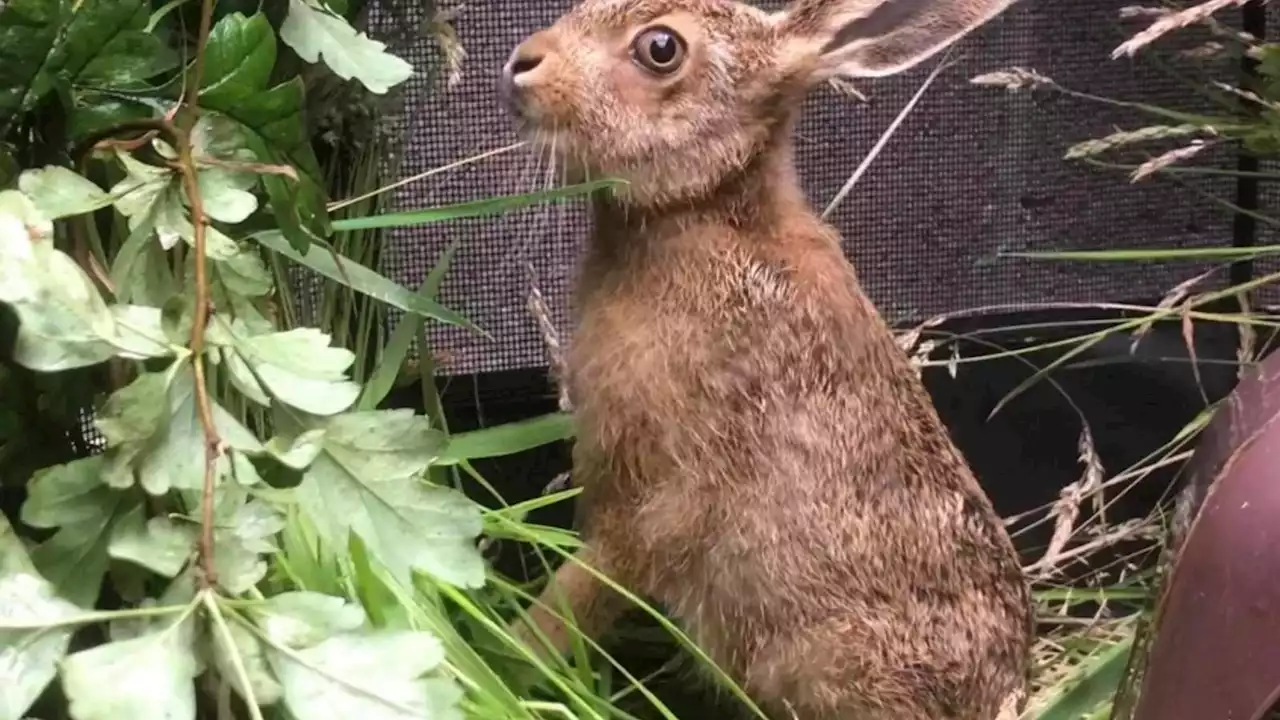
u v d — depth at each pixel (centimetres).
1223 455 100
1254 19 159
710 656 128
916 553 123
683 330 120
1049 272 176
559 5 152
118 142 77
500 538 132
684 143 119
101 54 75
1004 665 127
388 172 141
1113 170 171
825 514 121
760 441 120
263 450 70
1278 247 135
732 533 121
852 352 123
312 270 117
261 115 81
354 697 66
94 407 82
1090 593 151
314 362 76
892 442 124
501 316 160
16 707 60
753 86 121
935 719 122
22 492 80
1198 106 169
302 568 93
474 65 150
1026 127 170
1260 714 89
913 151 168
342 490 77
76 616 64
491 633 116
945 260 173
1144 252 139
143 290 79
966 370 172
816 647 122
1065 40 166
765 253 122
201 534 66
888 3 123
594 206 128
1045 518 153
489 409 161
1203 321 171
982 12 122
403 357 133
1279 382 101
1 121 76
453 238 155
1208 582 92
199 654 66
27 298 64
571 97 118
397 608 96
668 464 121
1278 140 137
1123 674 115
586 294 128
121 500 68
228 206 77
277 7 101
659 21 119
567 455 160
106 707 60
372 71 96
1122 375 173
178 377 70
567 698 121
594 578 126
